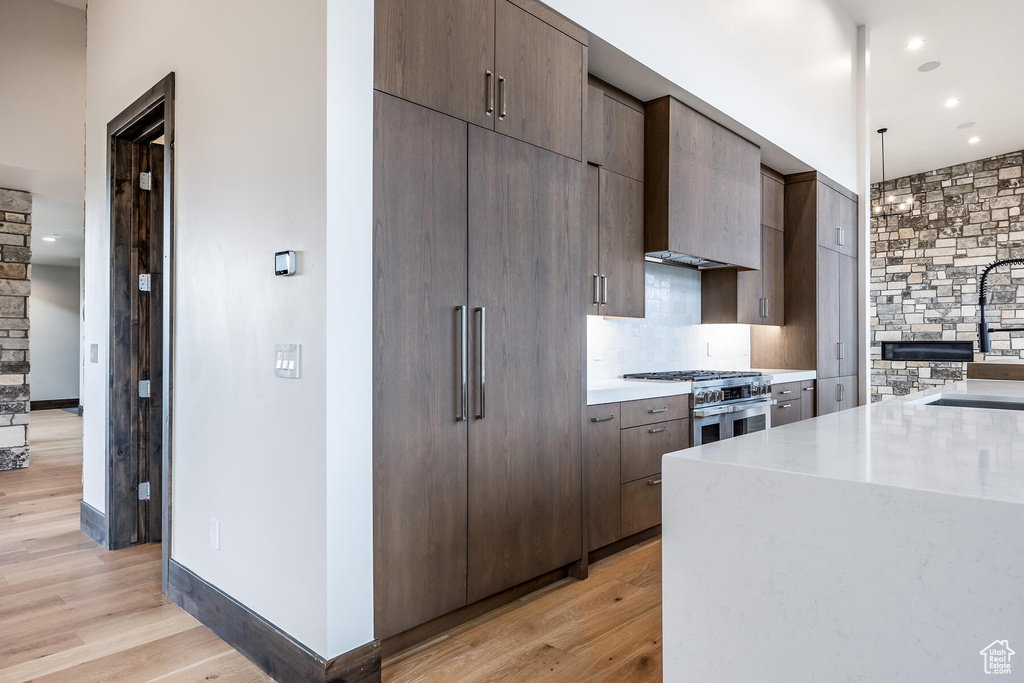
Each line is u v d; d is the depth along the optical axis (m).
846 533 0.85
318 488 1.84
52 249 8.74
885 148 8.14
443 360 2.21
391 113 2.03
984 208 8.51
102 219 3.32
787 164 4.89
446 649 2.14
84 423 3.56
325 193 1.82
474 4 2.33
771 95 4.35
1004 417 1.56
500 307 2.42
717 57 3.77
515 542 2.49
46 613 2.44
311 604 1.86
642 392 3.26
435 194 2.18
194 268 2.46
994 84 6.51
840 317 5.46
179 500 2.55
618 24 3.00
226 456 2.25
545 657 2.08
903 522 0.80
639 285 3.58
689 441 3.62
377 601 1.99
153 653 2.13
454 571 2.25
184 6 2.55
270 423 2.03
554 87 2.67
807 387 4.94
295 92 1.94
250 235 2.13
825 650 0.87
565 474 2.71
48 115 4.69
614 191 3.40
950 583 0.77
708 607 0.99
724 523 0.97
